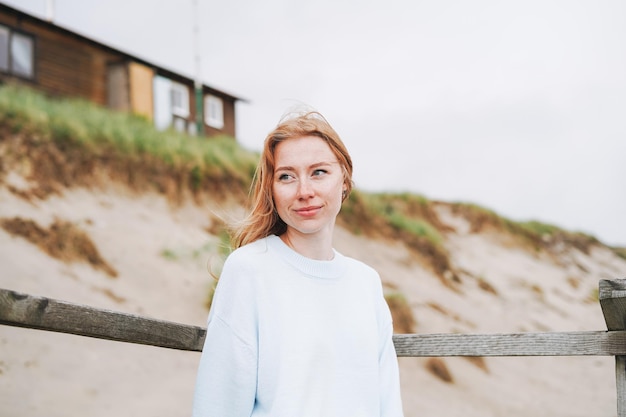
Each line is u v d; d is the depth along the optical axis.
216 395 1.70
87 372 6.73
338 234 15.98
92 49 17.23
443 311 14.67
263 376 1.70
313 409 1.69
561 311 19.66
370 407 1.79
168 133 14.66
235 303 1.73
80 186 11.29
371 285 1.95
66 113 12.62
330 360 1.74
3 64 14.93
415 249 17.52
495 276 20.27
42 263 8.57
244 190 14.30
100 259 9.37
